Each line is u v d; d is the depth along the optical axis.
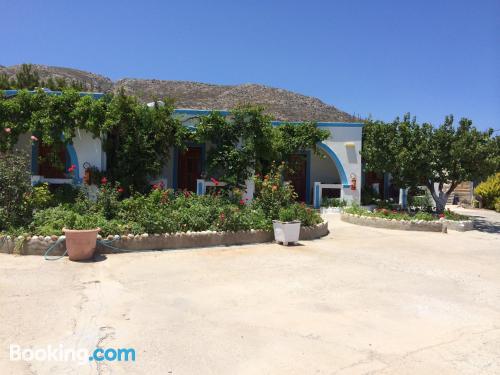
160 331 5.11
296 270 8.31
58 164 13.70
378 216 15.63
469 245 12.24
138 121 14.38
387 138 16.58
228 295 6.58
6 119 13.24
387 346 4.89
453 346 4.95
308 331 5.25
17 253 8.64
